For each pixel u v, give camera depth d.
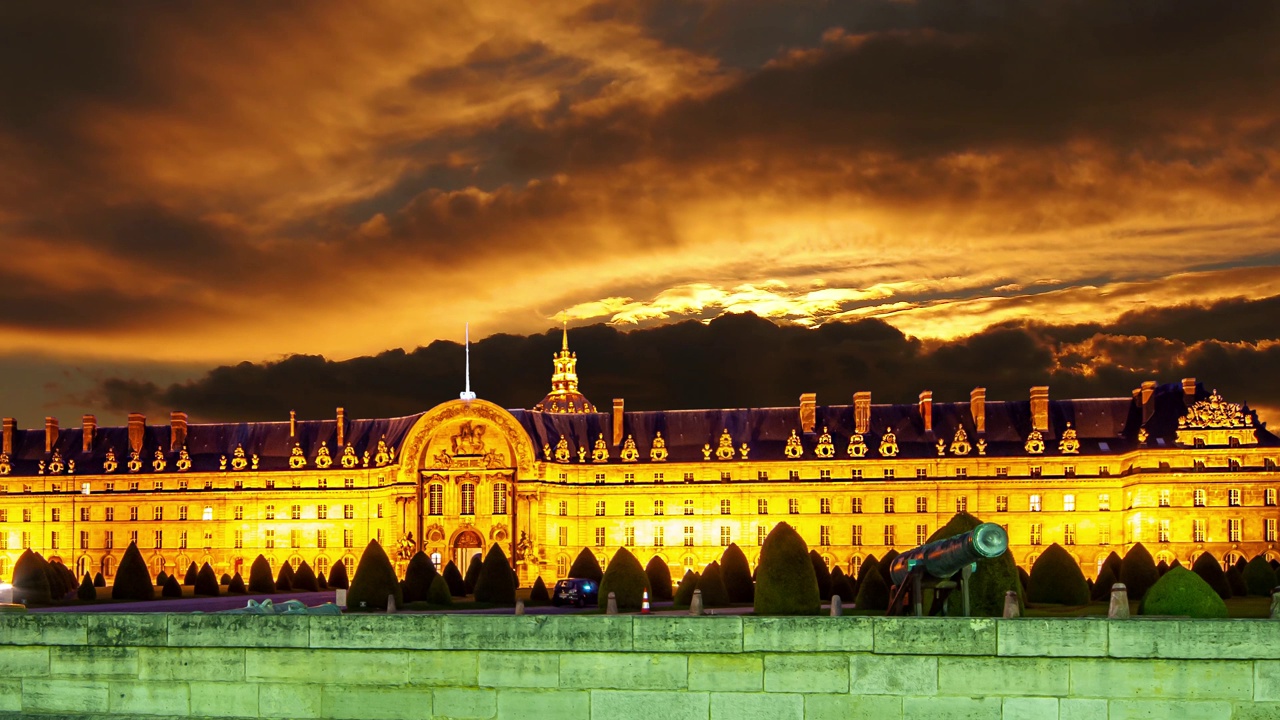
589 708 54.12
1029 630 51.84
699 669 53.53
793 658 53.12
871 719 52.59
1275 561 190.75
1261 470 192.50
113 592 143.50
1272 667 50.50
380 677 55.56
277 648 56.38
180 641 57.06
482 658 54.88
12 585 132.25
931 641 52.34
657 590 144.50
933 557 64.56
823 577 137.75
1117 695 51.34
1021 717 51.81
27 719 57.84
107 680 57.53
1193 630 51.00
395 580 125.00
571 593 130.12
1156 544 193.75
